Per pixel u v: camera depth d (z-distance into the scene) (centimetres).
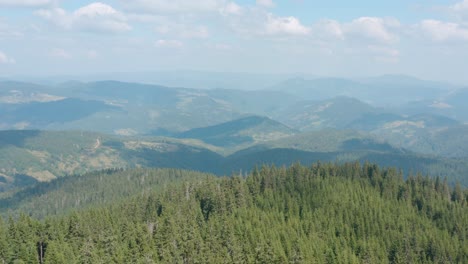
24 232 14012
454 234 19388
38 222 14662
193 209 19175
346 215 19275
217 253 15025
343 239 17350
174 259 14412
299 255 15150
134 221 18675
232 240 15425
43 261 13662
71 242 14675
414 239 17888
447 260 17250
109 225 15988
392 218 19688
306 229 17962
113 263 13588
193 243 15288
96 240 14750
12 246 13388
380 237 18100
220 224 16912
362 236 18262
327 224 18600
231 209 19350
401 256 17138
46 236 14388
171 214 17962
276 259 14888
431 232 18750
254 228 16712
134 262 13900
